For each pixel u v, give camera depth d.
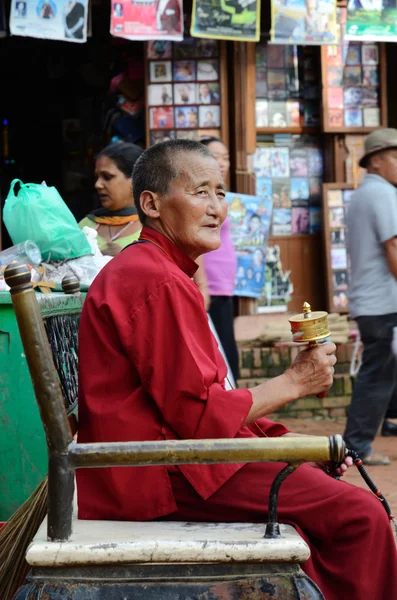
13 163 11.64
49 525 2.21
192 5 7.40
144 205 2.66
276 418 8.15
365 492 2.52
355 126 8.84
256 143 8.88
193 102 8.53
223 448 2.17
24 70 11.11
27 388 3.06
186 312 2.43
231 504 2.48
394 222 6.02
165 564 2.18
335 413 8.24
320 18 7.54
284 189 8.97
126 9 6.96
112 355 2.45
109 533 2.30
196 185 2.62
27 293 2.17
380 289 6.17
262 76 8.83
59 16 6.86
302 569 2.38
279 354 8.21
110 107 9.16
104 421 2.43
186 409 2.37
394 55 9.83
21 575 2.65
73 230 4.14
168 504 2.45
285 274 8.95
